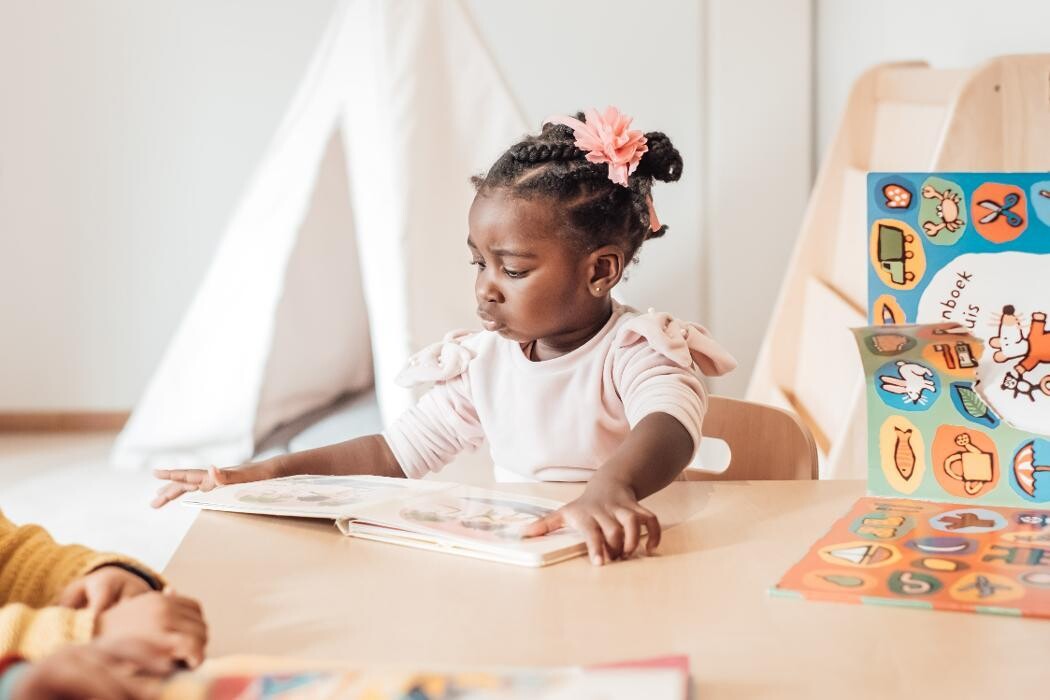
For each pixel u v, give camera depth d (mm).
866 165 2188
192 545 872
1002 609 692
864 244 1944
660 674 568
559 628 695
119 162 3559
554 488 1022
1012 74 1480
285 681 571
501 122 2451
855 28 2738
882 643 657
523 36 3336
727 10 3207
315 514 905
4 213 3586
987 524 865
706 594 743
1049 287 920
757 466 1214
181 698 561
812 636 670
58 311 3635
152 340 3648
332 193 3148
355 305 3391
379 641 684
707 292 3361
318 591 770
